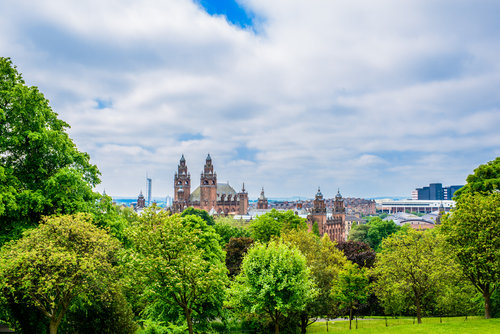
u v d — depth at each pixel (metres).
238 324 43.34
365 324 45.88
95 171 37.81
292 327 37.84
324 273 39.75
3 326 31.42
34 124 31.30
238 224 130.00
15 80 32.78
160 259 21.91
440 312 50.16
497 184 40.78
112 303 26.69
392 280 36.06
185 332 34.06
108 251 24.70
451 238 32.66
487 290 32.66
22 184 31.06
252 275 30.12
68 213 29.92
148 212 24.16
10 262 20.81
